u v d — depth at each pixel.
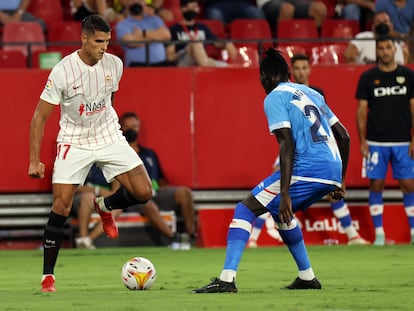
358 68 57.03
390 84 51.44
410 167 52.16
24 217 55.88
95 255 48.06
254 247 53.16
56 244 28.66
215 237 55.88
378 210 53.66
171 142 56.16
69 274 36.69
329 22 63.06
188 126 56.28
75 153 29.19
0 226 55.84
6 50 57.59
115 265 41.44
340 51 58.00
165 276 34.78
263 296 25.39
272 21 64.31
